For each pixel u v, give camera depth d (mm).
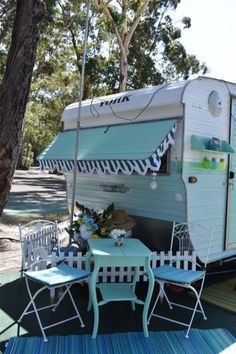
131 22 17016
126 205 5641
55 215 10867
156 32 21469
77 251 4969
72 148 5875
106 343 3467
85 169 5156
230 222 5297
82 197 6680
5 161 4219
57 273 3744
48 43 20047
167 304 4445
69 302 4410
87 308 4234
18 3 4227
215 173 5047
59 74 25734
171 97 4637
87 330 3721
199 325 3914
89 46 21016
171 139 4504
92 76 20484
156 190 5074
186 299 4629
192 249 4711
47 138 40844
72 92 28125
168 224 4961
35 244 5090
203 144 4594
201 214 4871
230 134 5219
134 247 3965
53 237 5613
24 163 38312
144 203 5305
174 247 5016
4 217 10281
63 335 3598
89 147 5480
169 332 3713
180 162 4594
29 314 4047
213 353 3357
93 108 5949
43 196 15820
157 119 4871
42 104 31047
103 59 21000
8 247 6898
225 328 3850
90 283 3736
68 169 5547
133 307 4234
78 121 5188
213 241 5051
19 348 3320
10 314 4055
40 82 26203
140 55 21750
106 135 5438
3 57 18250
